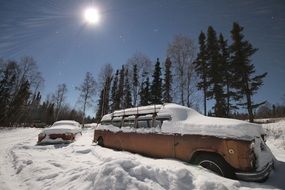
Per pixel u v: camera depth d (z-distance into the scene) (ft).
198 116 17.03
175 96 77.25
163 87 104.99
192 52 75.61
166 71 105.70
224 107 71.15
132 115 22.35
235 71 71.72
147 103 113.19
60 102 153.17
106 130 26.18
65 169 15.72
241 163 11.73
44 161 18.89
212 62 76.54
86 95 114.01
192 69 74.33
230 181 10.83
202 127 14.33
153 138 17.83
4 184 13.57
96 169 10.71
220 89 73.20
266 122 61.36
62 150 26.99
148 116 19.77
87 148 25.54
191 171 11.85
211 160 13.11
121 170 9.93
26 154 23.21
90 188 9.44
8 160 21.67
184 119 16.85
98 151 22.84
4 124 121.39
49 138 32.58
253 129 13.14
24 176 14.98
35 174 14.80
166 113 18.02
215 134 13.21
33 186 12.55
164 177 10.21
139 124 20.58
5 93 128.26
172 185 9.80
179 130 15.70
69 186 10.58
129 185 9.19
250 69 68.64
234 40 74.54
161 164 12.73
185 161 14.61
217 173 12.67
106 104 133.28
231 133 12.56
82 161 18.98
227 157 12.26
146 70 109.70
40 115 212.02
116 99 126.52
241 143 12.00
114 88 138.41
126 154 18.92
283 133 38.93
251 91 66.33
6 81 131.23
